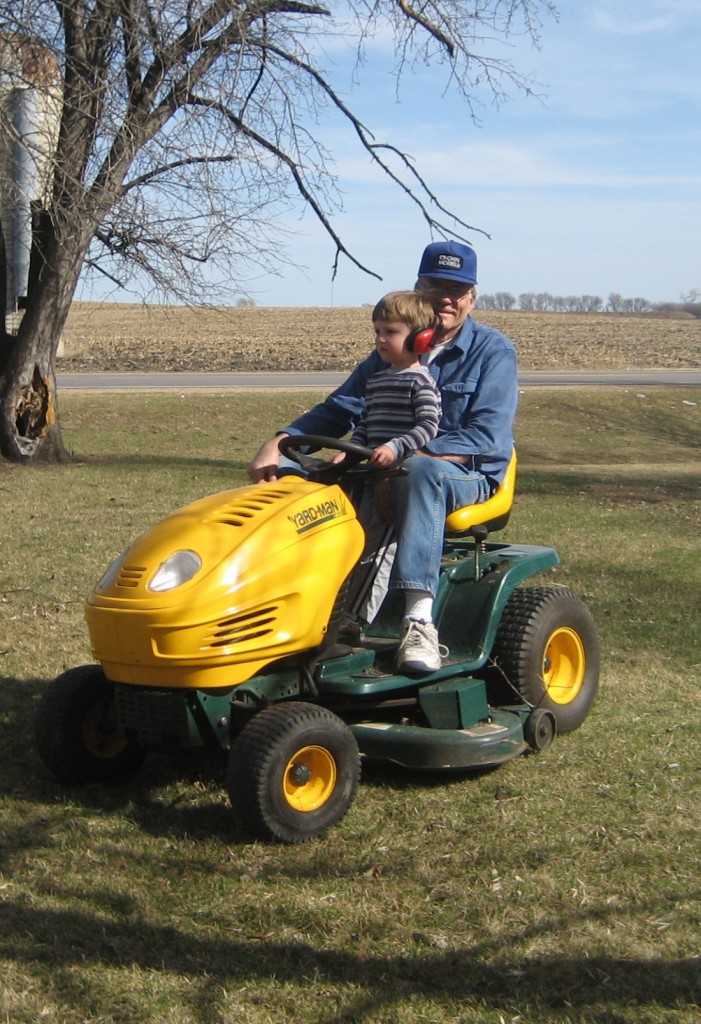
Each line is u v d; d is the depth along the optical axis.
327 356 42.72
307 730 4.39
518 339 58.81
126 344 47.19
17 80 13.32
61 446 16.70
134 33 13.45
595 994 3.37
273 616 4.45
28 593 8.46
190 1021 3.23
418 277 5.32
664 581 9.70
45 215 15.26
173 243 15.30
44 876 4.10
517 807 4.78
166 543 4.49
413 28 14.48
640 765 5.30
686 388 31.59
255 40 13.99
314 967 3.52
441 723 4.97
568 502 14.59
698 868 4.23
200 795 4.90
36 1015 3.24
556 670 5.82
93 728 4.92
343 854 4.32
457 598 5.28
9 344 16.23
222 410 25.05
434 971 3.50
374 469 4.88
